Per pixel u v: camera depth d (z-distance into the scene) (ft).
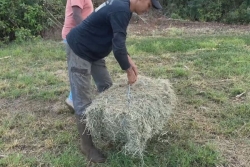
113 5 10.50
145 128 10.84
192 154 11.80
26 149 12.75
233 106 15.08
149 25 34.94
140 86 12.14
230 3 37.04
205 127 13.48
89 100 11.80
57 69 20.94
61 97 16.81
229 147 12.32
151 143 12.49
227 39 26.17
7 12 29.25
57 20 31.65
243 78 18.10
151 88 12.07
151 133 11.59
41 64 21.89
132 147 10.80
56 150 12.60
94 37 11.20
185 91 16.69
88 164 11.74
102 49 11.41
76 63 11.45
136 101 11.15
